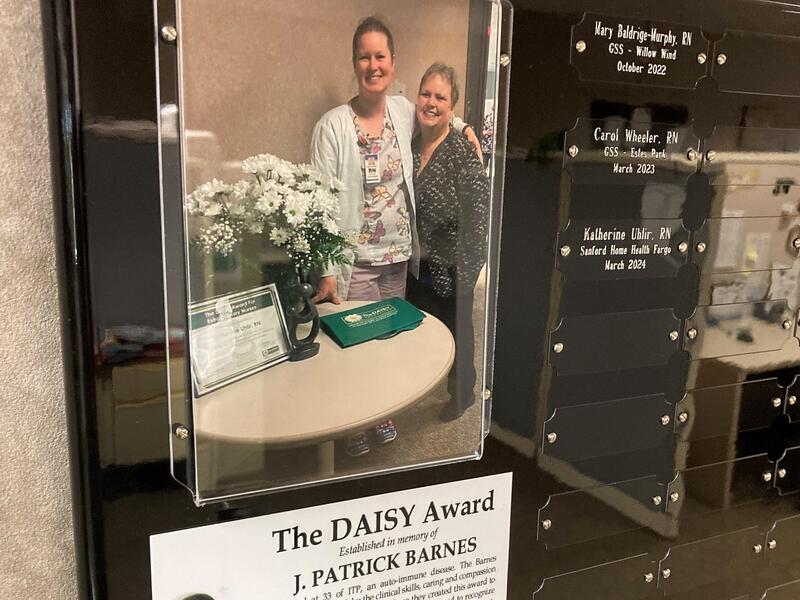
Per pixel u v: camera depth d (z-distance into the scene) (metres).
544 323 0.51
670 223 0.54
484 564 0.52
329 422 0.44
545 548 0.55
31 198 0.40
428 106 0.45
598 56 0.49
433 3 0.44
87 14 0.37
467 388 0.49
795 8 0.55
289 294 0.43
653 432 0.57
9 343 0.40
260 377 0.42
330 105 0.42
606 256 0.53
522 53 0.47
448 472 0.50
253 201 0.41
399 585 0.50
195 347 0.41
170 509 0.42
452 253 0.47
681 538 0.60
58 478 0.42
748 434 0.61
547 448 0.53
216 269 0.41
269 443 0.43
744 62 0.55
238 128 0.40
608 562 0.58
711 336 0.58
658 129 0.52
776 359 0.61
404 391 0.46
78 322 0.39
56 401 0.42
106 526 0.41
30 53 0.39
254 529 0.44
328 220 0.43
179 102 0.39
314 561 0.46
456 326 0.48
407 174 0.45
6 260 0.39
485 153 0.47
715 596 0.63
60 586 0.43
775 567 0.65
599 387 0.54
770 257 0.59
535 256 0.50
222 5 0.39
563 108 0.49
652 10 0.51
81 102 0.37
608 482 0.56
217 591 0.44
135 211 0.39
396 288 0.45
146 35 0.38
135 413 0.41
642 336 0.55
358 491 0.47
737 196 0.56
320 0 0.41
